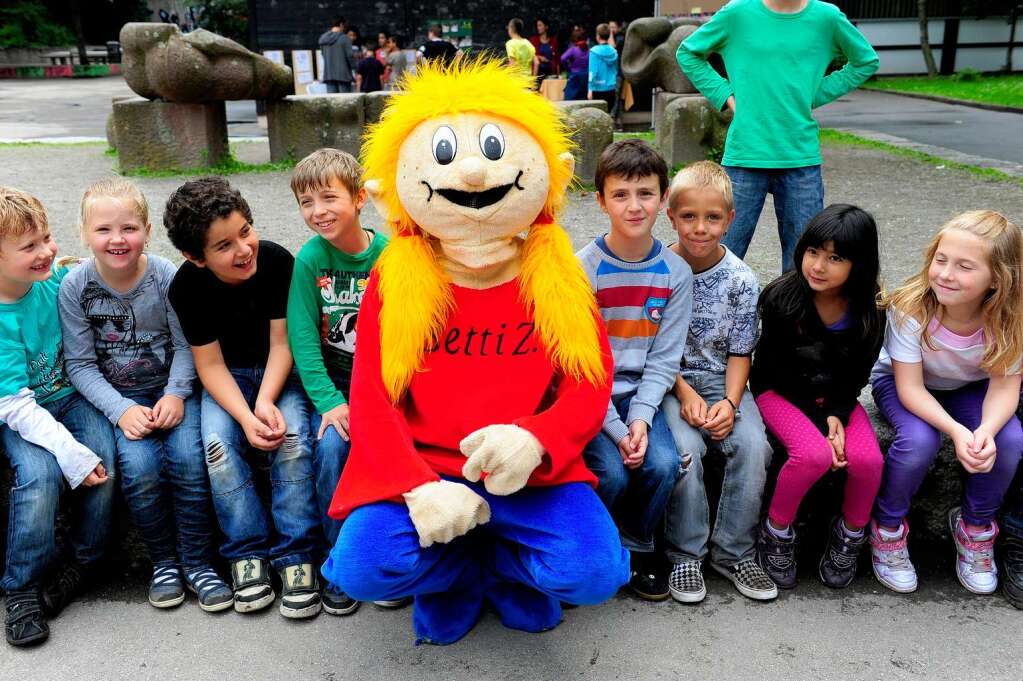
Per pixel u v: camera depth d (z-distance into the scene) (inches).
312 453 95.7
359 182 96.2
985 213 91.9
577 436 79.6
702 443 97.1
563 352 80.5
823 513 105.0
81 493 94.3
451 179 75.7
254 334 100.8
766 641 88.4
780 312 98.3
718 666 84.4
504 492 76.0
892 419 99.6
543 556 79.0
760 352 102.7
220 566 100.5
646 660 85.3
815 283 95.0
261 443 93.4
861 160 328.8
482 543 89.9
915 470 94.8
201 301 96.1
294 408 97.9
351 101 329.1
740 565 97.8
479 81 78.1
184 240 90.7
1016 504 99.7
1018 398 97.7
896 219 226.1
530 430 76.7
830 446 94.7
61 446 90.5
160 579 95.2
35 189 267.9
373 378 82.0
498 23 546.6
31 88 927.0
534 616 88.8
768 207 253.0
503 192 77.4
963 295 90.7
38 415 91.7
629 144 92.6
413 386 82.6
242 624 91.2
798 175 137.9
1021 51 938.7
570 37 549.6
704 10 429.1
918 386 97.3
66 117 577.6
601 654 86.1
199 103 303.4
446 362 82.1
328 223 94.4
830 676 83.0
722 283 101.6
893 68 944.9
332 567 79.1
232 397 96.3
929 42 938.1
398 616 92.4
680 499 95.4
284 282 100.5
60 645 87.7
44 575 92.0
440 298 81.2
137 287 98.3
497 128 77.7
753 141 137.3
